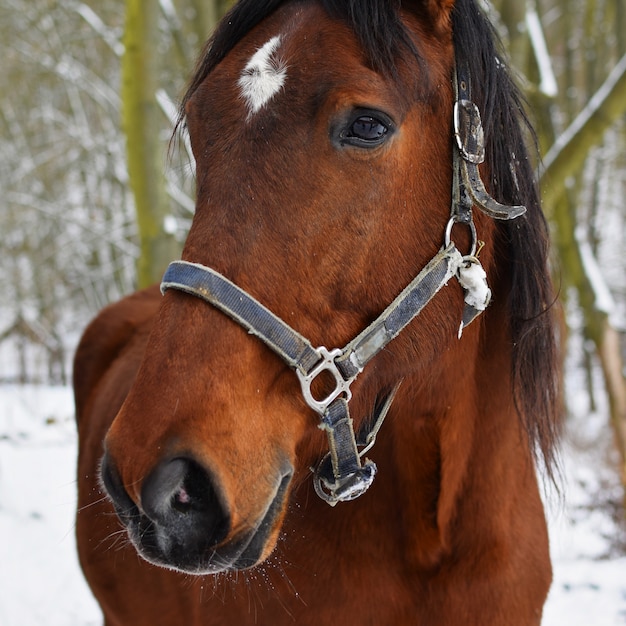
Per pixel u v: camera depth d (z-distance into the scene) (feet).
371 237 4.82
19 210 37.50
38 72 38.24
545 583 6.38
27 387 29.27
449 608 5.77
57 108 43.04
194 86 5.57
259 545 4.55
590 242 42.14
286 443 4.74
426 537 5.73
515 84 6.08
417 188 5.08
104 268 38.91
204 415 4.27
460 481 5.84
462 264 5.32
